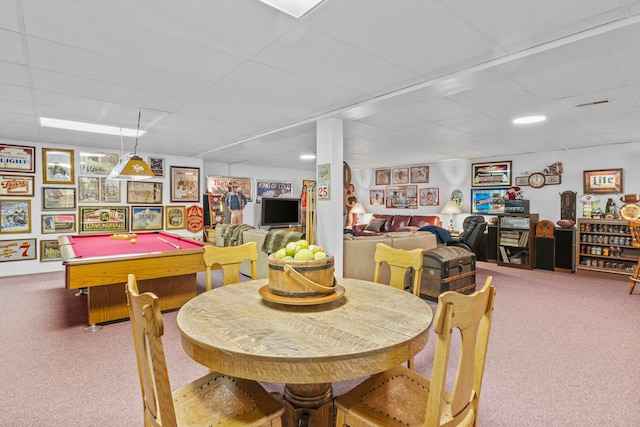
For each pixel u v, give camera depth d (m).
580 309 3.88
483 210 7.50
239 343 1.24
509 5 1.80
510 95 3.25
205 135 5.12
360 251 4.27
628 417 1.93
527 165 6.84
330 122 3.94
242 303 1.72
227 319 1.49
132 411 1.98
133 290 1.23
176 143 5.77
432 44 2.25
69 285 2.95
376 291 1.94
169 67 2.63
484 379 2.36
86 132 4.89
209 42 2.22
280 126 4.57
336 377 1.16
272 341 1.26
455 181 8.00
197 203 7.38
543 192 6.61
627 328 3.29
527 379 2.36
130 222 6.54
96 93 3.22
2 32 2.08
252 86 3.04
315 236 4.17
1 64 2.55
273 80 2.90
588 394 2.17
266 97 3.35
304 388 1.69
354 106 3.56
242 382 1.49
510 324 3.41
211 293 1.90
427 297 4.28
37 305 3.95
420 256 2.24
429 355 2.77
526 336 3.11
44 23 1.98
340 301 1.75
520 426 1.86
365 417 1.29
